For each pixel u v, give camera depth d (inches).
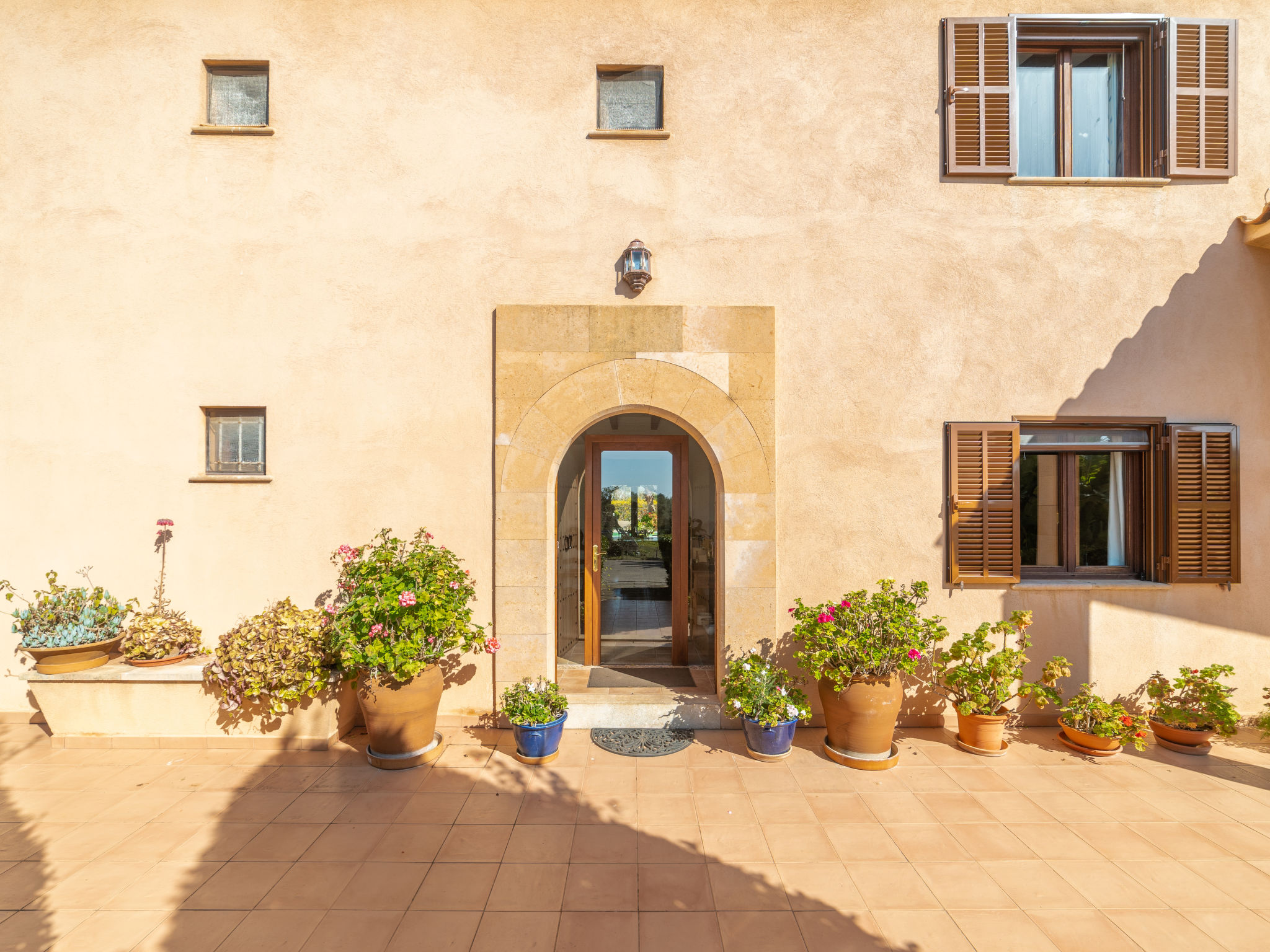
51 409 189.9
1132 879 117.6
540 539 187.6
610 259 190.2
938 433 189.9
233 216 189.3
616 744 175.9
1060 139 199.6
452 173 189.8
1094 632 189.0
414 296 189.5
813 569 189.0
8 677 192.5
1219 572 187.9
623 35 190.2
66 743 173.0
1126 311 190.1
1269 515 190.9
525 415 187.8
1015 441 186.9
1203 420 190.7
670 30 190.1
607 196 190.2
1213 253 190.9
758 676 170.6
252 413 193.8
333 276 189.2
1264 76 193.8
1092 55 202.2
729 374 188.1
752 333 187.9
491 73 190.1
